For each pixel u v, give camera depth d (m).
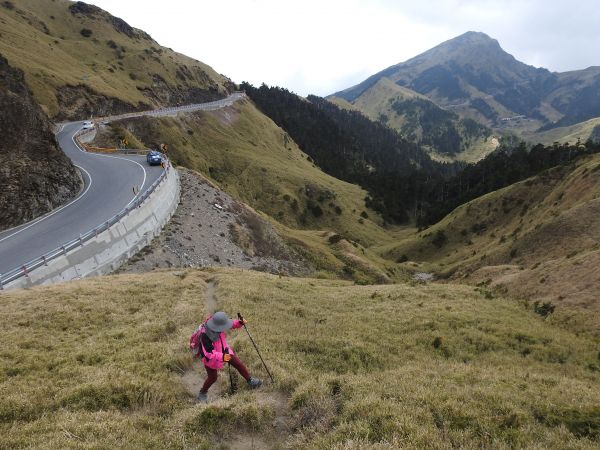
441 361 14.85
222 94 192.38
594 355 17.34
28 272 24.58
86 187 46.19
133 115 107.56
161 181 47.12
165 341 14.06
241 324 10.02
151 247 38.84
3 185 35.31
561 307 29.81
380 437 7.29
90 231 32.31
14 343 13.49
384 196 187.00
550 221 74.81
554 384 11.95
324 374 11.05
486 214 121.12
